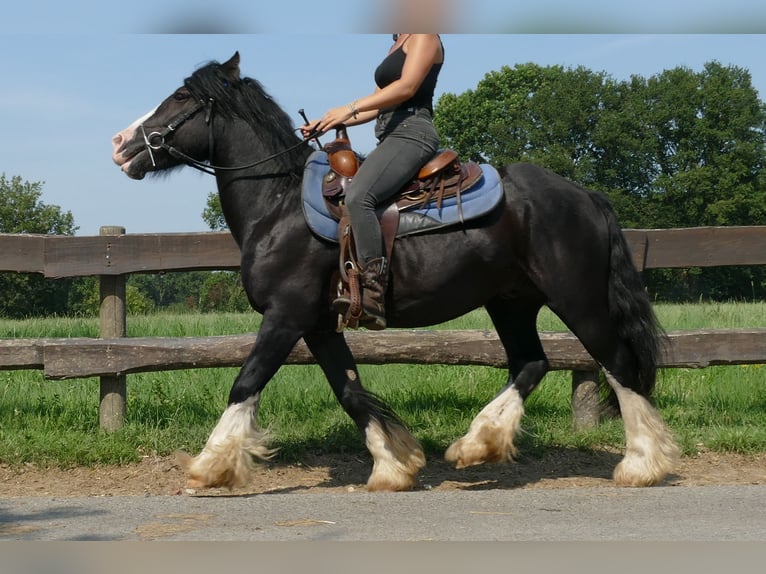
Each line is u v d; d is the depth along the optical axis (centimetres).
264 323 489
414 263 490
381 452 507
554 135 5903
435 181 495
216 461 467
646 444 509
